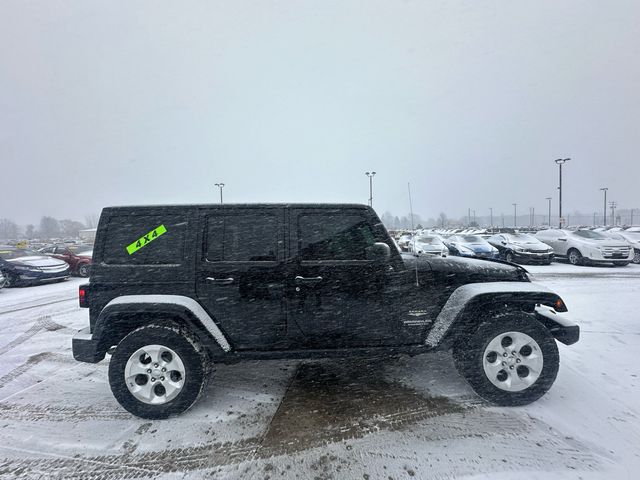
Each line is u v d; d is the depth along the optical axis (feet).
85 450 8.53
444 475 7.40
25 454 8.41
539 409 9.87
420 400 10.49
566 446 8.26
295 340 10.25
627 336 15.72
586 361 13.03
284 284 10.15
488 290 10.21
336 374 12.44
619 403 10.12
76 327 20.25
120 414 10.14
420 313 10.50
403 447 8.32
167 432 9.15
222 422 9.54
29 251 41.42
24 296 31.42
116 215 10.37
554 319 10.84
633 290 26.53
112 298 10.13
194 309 9.81
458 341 10.53
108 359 14.69
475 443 8.43
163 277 10.07
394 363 13.32
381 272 10.35
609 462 7.71
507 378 10.07
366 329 10.35
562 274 35.55
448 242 52.80
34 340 17.69
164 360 9.84
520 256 45.34
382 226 10.52
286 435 8.89
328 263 10.22
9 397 11.30
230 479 7.45
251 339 10.22
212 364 10.44
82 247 51.03
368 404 10.32
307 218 10.43
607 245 41.91
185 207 10.40
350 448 8.33
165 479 7.51
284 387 11.51
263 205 10.43
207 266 10.09
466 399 10.53
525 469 7.52
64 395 11.40
